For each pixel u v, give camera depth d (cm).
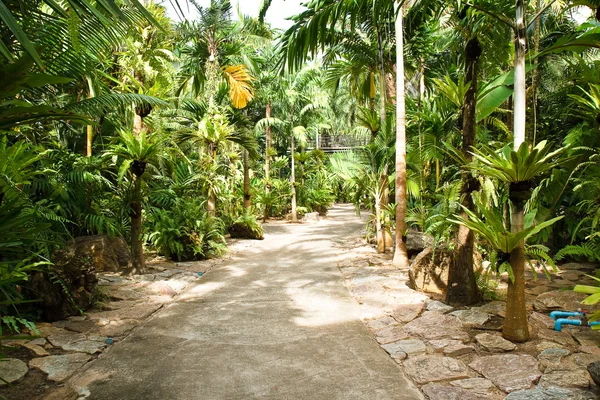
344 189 2572
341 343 371
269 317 451
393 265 713
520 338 345
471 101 457
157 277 636
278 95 1606
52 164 634
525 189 331
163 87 888
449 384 285
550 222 321
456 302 457
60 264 436
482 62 500
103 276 630
